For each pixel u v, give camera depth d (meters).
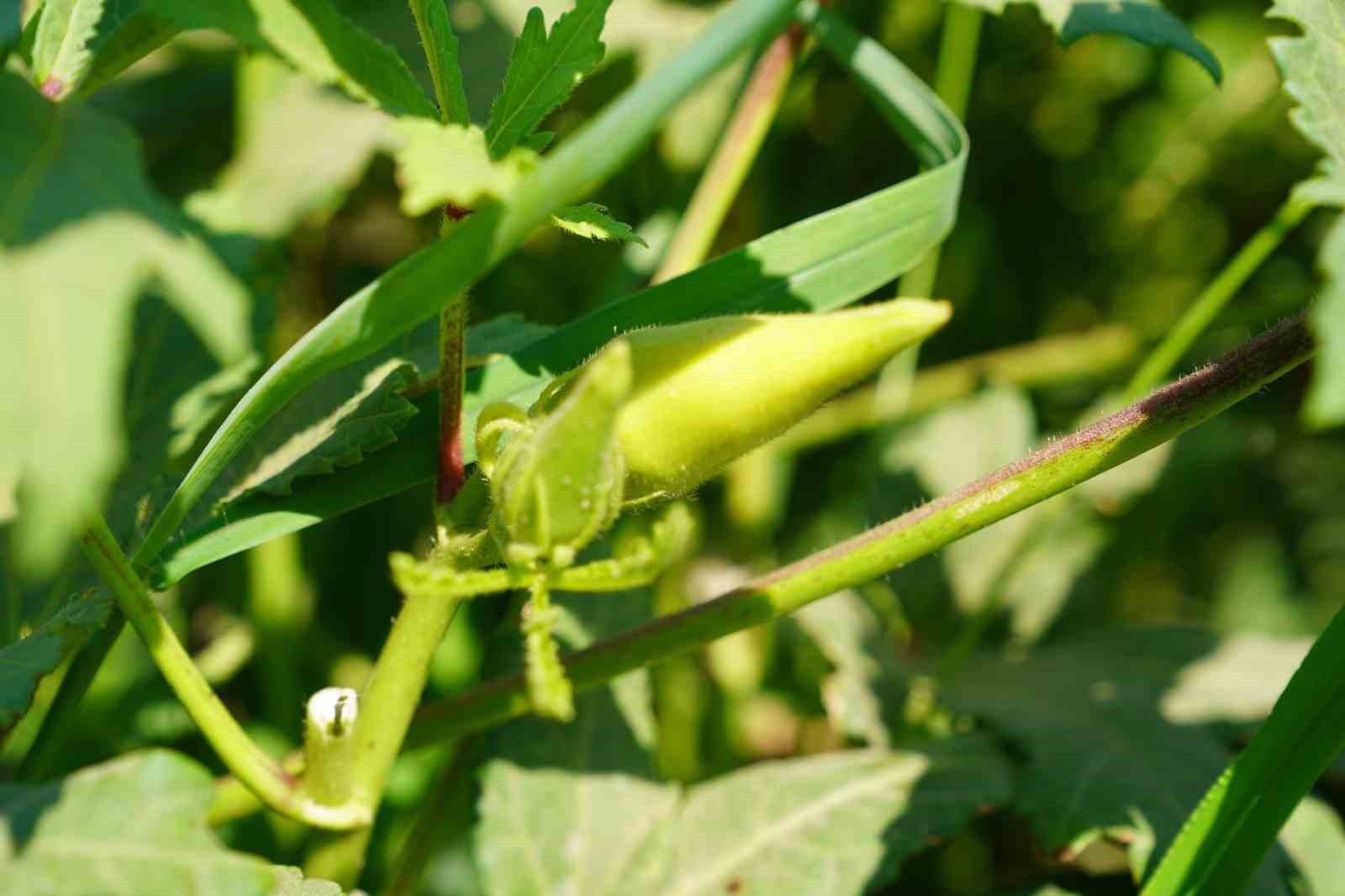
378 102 0.55
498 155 0.55
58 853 0.53
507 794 0.65
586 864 0.64
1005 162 1.01
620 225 0.56
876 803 0.66
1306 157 1.00
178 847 0.53
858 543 0.58
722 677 0.82
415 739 0.60
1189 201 1.03
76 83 0.58
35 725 0.71
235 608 0.78
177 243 0.51
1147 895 0.59
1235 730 0.70
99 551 0.56
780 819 0.65
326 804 0.57
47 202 0.51
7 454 0.49
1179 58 0.99
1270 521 1.03
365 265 0.91
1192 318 0.75
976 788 0.66
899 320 0.54
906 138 0.66
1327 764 0.57
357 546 0.88
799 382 0.55
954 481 0.83
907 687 0.73
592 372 0.53
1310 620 1.02
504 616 0.66
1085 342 0.93
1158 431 0.57
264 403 0.56
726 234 0.84
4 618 0.61
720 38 0.52
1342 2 0.59
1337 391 0.51
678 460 0.55
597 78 0.84
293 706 0.75
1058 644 0.76
